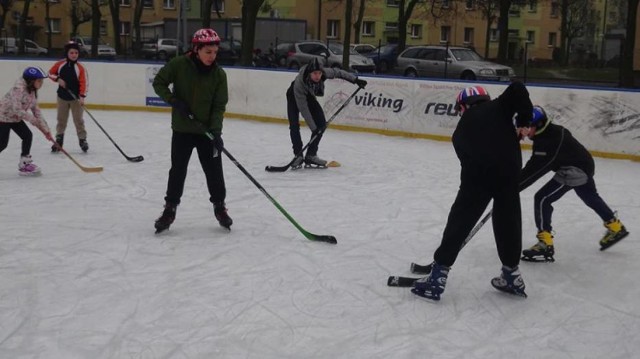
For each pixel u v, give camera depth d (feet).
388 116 38.06
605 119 32.01
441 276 13.15
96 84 46.06
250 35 69.00
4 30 109.19
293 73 41.24
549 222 15.92
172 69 16.10
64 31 131.03
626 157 31.60
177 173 16.88
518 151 12.44
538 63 81.25
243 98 43.55
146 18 134.82
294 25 99.25
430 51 67.31
